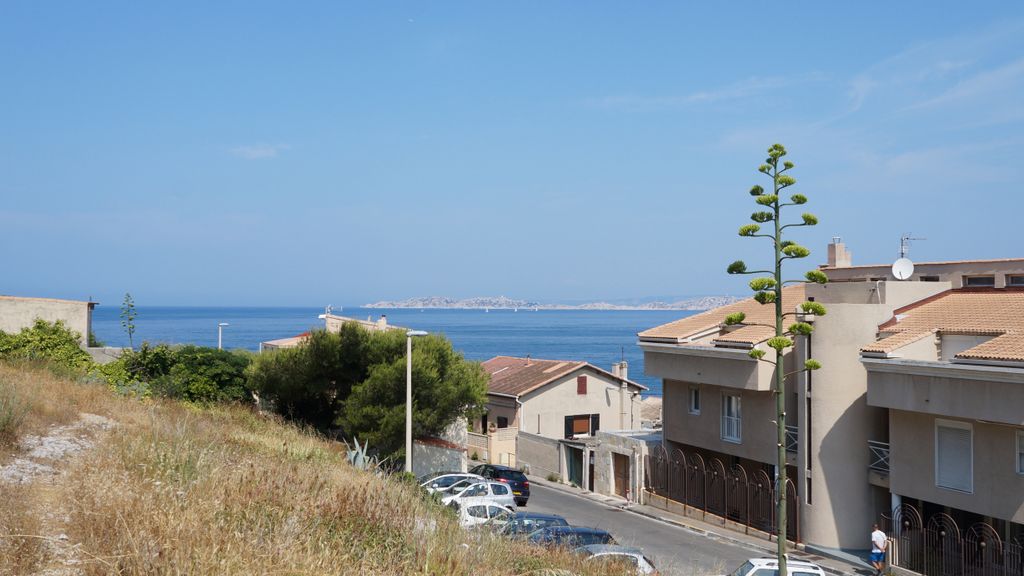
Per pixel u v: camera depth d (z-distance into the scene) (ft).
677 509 108.37
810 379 91.56
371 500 38.19
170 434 48.57
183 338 595.47
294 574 27.73
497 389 171.83
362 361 117.08
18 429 46.60
